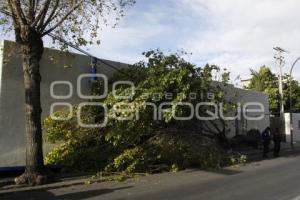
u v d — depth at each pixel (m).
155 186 13.99
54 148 18.14
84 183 14.80
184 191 12.80
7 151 16.77
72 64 19.27
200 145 19.36
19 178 14.32
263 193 12.07
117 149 18.09
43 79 18.11
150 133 18.50
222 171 17.70
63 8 15.27
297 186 13.23
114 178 15.76
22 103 17.25
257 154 27.02
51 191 13.40
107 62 20.59
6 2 14.73
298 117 44.78
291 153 28.31
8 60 16.66
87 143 18.31
